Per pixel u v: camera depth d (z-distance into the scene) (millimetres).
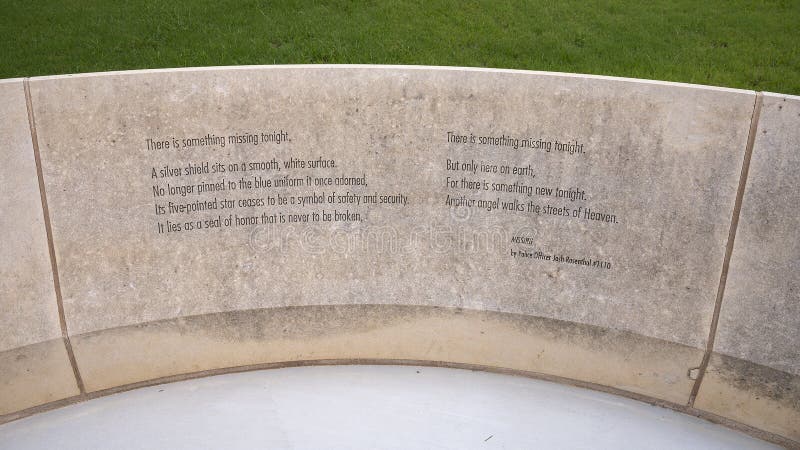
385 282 2428
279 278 2406
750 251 2174
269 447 2137
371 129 2318
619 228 2268
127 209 2281
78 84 2180
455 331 2451
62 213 2238
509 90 2256
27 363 2275
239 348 2439
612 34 3666
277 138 2309
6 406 2279
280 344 2455
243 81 2262
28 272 2234
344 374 2443
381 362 2492
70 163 2217
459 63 3434
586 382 2406
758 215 2146
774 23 3721
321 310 2439
